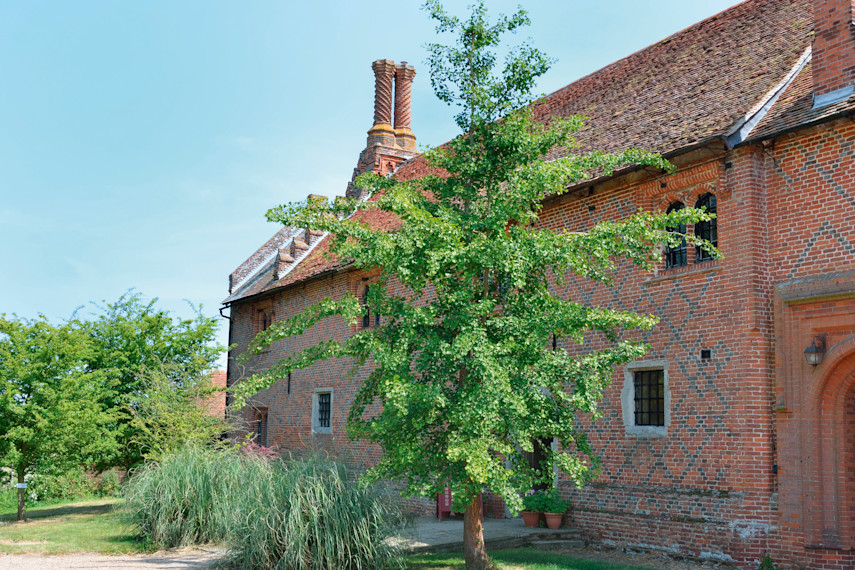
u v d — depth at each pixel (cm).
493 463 966
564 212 1584
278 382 2598
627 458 1398
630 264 1437
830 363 1120
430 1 1126
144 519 1390
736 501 1199
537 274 1113
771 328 1215
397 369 985
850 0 1184
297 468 1117
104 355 2189
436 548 1312
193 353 2136
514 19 1115
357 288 2248
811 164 1183
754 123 1266
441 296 1074
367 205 1063
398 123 3041
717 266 1270
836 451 1122
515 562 1180
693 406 1290
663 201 1398
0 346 1889
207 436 1934
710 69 1562
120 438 2134
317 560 1026
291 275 2648
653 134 1456
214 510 1360
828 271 1145
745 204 1234
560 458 1048
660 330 1363
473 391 970
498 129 1116
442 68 1131
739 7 1714
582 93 1997
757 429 1186
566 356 1050
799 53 1362
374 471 1038
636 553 1348
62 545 1413
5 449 1895
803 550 1120
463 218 1079
